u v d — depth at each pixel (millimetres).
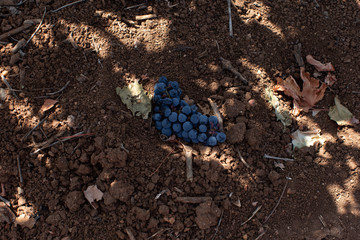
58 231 656
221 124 694
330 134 727
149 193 661
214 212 657
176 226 653
